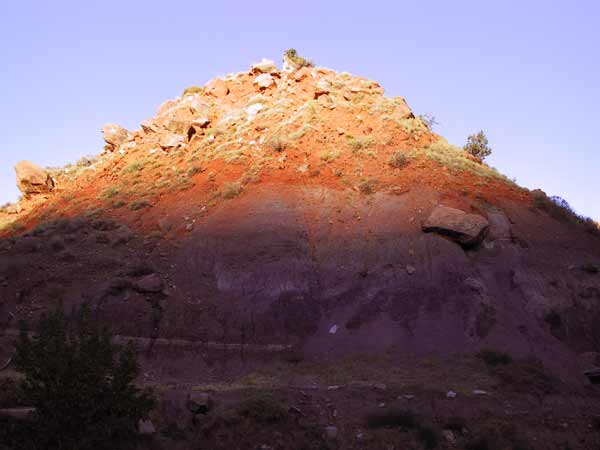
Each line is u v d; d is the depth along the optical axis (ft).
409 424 55.57
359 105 126.00
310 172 105.60
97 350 48.32
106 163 133.59
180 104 142.92
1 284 79.92
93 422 46.44
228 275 83.20
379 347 73.26
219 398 57.72
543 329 77.87
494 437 54.85
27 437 44.42
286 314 77.46
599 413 63.41
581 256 91.86
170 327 74.02
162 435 50.47
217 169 110.73
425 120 131.13
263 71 146.72
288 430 53.62
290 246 87.51
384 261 85.51
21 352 47.09
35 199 127.03
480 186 103.50
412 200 96.12
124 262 86.69
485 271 85.05
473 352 72.49
